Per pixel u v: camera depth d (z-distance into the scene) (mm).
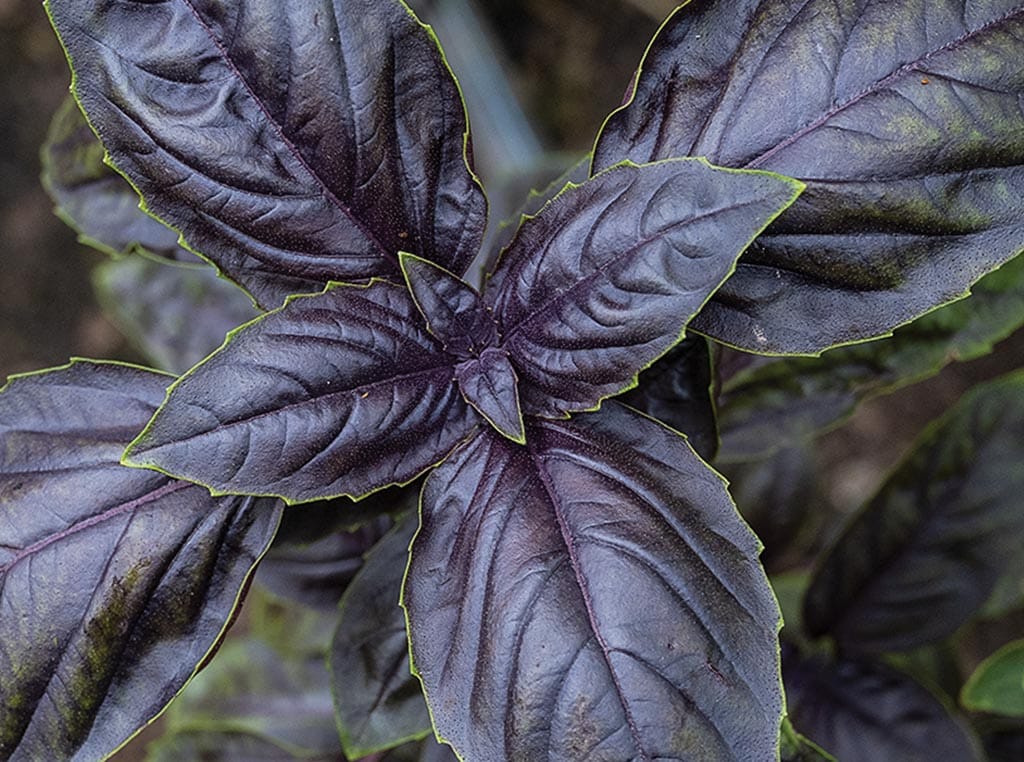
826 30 202
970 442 296
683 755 181
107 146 205
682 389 224
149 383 223
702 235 177
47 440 218
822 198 201
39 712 209
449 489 202
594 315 189
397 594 238
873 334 205
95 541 210
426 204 214
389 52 203
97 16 198
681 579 187
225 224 210
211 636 212
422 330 205
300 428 186
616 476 198
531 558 192
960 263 202
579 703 183
